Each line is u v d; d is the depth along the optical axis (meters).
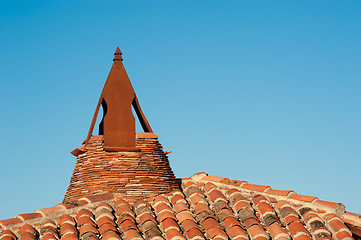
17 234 12.95
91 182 15.23
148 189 15.22
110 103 16.05
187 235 13.22
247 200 14.83
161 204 14.46
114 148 15.62
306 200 14.69
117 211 14.11
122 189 15.09
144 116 16.38
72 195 15.36
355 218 14.06
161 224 13.67
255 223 13.84
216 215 14.27
